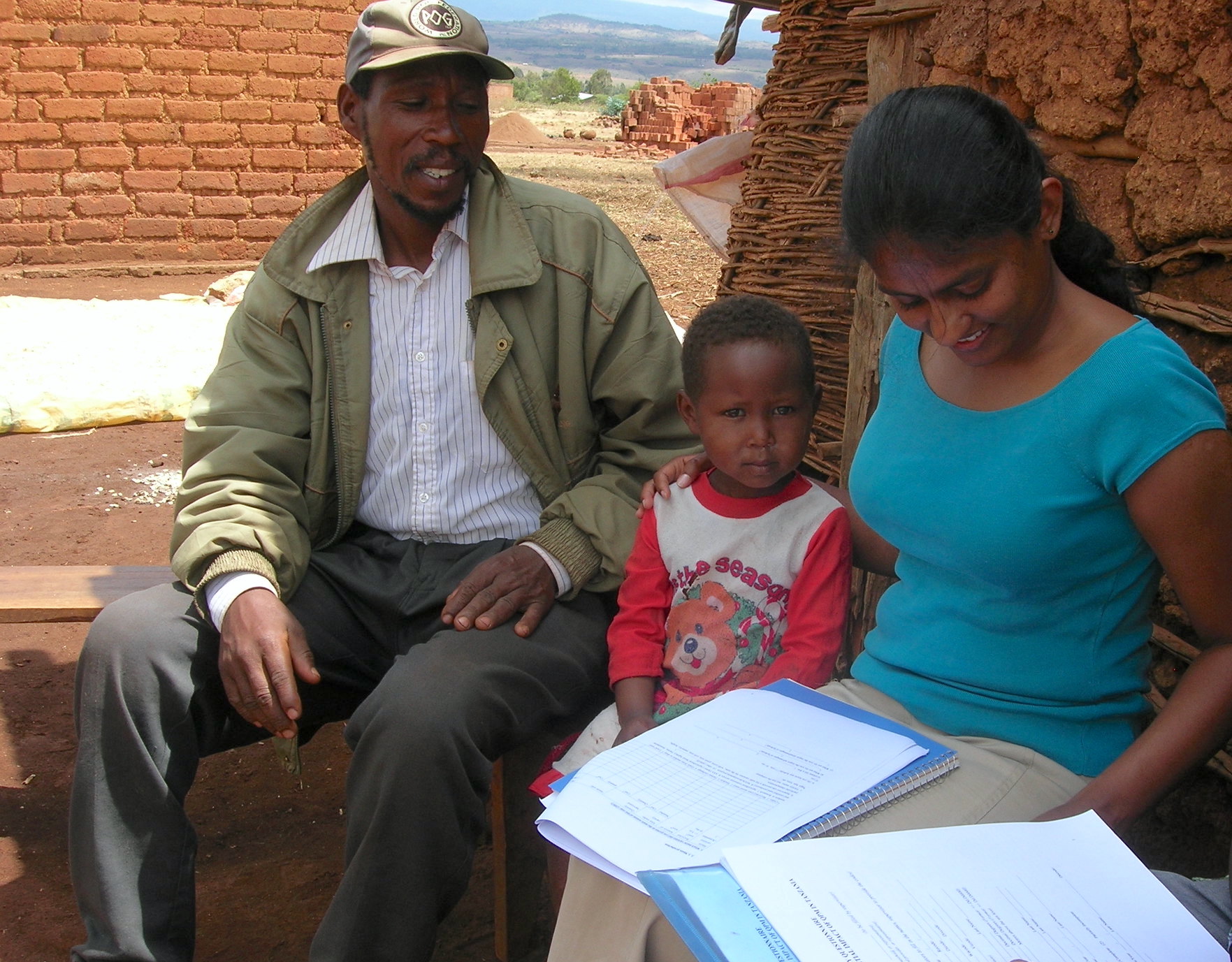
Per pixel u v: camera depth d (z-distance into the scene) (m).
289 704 2.16
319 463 2.50
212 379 2.49
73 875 2.17
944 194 1.41
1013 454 1.62
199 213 9.58
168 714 2.18
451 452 2.51
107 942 2.12
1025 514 1.62
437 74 2.28
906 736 1.67
